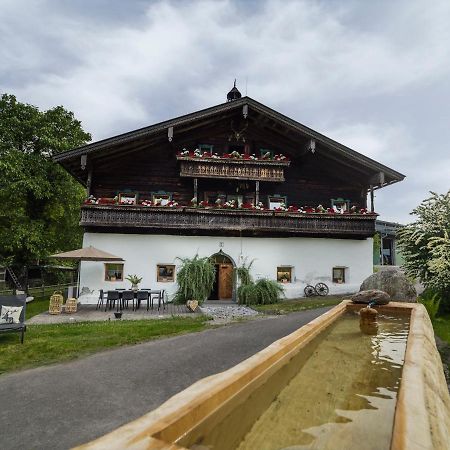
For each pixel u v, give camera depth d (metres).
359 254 16.38
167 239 14.72
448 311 10.52
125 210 14.15
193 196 16.44
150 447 1.39
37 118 18.72
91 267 13.99
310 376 3.44
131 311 11.83
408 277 11.38
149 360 5.76
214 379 2.50
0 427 3.48
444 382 3.35
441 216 10.92
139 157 16.20
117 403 4.05
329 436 2.26
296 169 17.70
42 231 18.58
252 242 15.45
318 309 11.62
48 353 6.14
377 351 4.45
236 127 17.23
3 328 6.70
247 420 2.39
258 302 13.70
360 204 17.91
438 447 1.74
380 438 2.25
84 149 13.82
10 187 16.70
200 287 13.79
